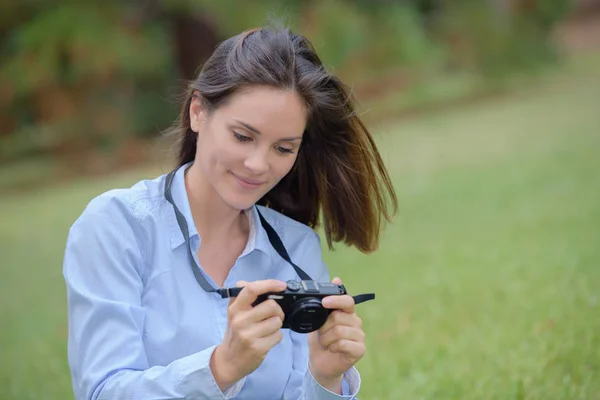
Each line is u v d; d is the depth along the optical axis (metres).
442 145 11.71
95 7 15.67
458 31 18.48
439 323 4.32
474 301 4.59
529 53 18.39
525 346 3.72
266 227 2.18
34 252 8.25
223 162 1.91
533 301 4.39
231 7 15.50
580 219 6.21
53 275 7.17
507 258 5.43
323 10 16.44
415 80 18.66
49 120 16.09
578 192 7.20
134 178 13.20
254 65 1.86
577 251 5.27
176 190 2.04
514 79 18.17
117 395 1.76
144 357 1.87
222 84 1.89
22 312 6.08
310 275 2.22
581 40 22.36
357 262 5.93
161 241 1.98
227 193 1.94
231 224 2.11
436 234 6.54
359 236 2.38
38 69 15.38
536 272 4.95
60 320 5.70
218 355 1.74
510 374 3.42
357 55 17.48
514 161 9.39
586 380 3.22
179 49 17.03
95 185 13.38
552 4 18.73
